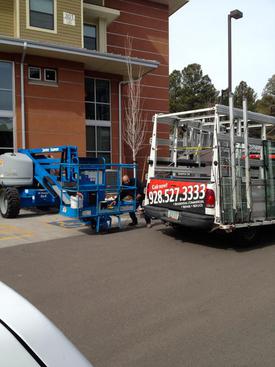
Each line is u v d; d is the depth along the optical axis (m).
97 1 21.56
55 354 1.64
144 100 23.47
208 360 3.45
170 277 5.93
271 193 8.36
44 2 17.69
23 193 12.38
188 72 78.81
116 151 20.69
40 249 7.75
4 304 1.92
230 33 18.02
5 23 17.41
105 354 3.55
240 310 4.61
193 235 9.23
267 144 8.37
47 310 4.61
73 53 16.91
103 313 4.52
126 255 7.30
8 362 1.52
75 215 9.03
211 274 6.09
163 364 3.38
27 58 16.95
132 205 10.14
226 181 7.53
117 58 18.22
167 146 10.70
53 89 17.62
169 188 8.60
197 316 4.43
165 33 24.56
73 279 5.81
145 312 4.55
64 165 9.62
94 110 19.94
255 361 3.43
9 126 16.67
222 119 8.98
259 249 7.84
